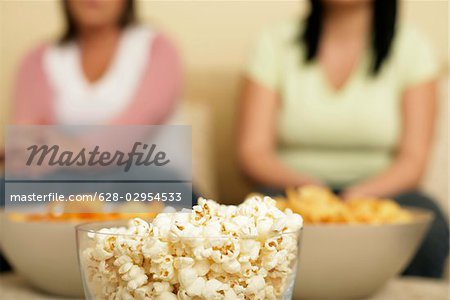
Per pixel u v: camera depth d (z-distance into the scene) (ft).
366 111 6.27
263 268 1.62
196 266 1.56
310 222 2.73
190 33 8.52
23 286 2.97
